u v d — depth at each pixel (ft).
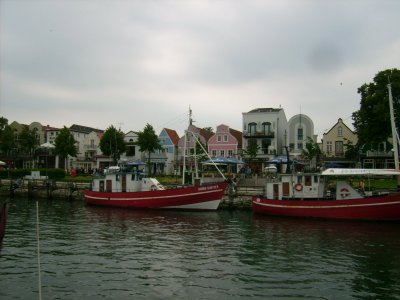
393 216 98.68
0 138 276.21
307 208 110.11
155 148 234.99
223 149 251.60
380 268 62.23
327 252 72.49
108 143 249.96
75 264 64.03
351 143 223.10
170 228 97.71
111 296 50.24
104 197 141.79
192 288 53.11
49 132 321.32
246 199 135.64
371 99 168.14
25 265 63.31
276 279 56.80
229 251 73.10
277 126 246.06
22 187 191.31
